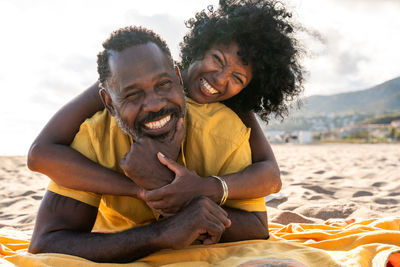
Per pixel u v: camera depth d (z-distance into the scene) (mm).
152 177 1528
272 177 1814
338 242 1942
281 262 1432
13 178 6613
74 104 1812
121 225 1973
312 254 1611
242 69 1923
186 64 2156
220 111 1877
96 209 1728
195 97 1989
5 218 3656
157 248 1504
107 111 1807
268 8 1992
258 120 2395
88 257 1519
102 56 1566
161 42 1589
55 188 1682
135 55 1478
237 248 1656
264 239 1847
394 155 13859
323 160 11344
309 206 3742
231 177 1681
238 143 1821
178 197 1532
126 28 1576
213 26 1929
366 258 1644
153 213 1854
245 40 1918
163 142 1587
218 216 1491
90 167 1634
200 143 1805
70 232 1608
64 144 1745
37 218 1669
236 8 2004
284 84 2158
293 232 2457
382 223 2283
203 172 1838
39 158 1630
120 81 1487
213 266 1482
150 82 1476
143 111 1509
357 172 7352
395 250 1600
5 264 1455
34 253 1611
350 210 3568
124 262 1558
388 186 5289
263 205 1837
